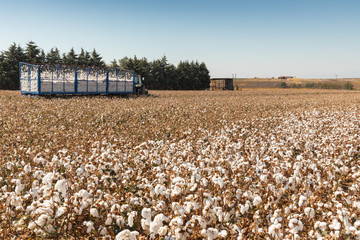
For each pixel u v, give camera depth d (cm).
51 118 1467
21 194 532
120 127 1334
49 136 1005
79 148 858
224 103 2727
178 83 8375
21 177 580
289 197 566
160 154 790
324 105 2798
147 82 7850
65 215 410
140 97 3266
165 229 356
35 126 1188
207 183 501
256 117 1745
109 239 396
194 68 8775
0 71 5997
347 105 2811
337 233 395
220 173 587
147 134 1219
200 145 920
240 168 652
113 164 624
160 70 7969
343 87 9856
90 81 2892
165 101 2733
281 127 1456
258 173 652
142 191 538
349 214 454
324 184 591
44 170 623
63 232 426
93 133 1137
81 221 461
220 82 7788
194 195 437
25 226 431
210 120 1603
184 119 1641
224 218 461
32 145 927
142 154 761
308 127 1366
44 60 6856
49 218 405
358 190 602
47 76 2561
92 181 533
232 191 577
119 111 1809
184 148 852
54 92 2606
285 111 2250
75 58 7338
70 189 502
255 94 5212
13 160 682
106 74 3042
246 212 484
